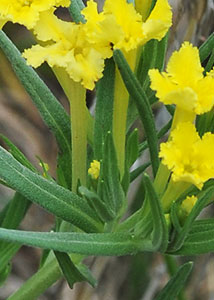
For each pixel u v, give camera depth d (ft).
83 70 0.69
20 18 0.70
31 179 0.72
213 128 0.73
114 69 0.72
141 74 0.76
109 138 0.70
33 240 0.68
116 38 0.70
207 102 0.68
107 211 0.72
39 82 0.77
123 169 0.74
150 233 0.72
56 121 0.78
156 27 0.70
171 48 0.99
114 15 0.70
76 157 0.74
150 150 0.73
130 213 1.05
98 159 0.74
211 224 0.73
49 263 0.81
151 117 0.71
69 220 0.73
